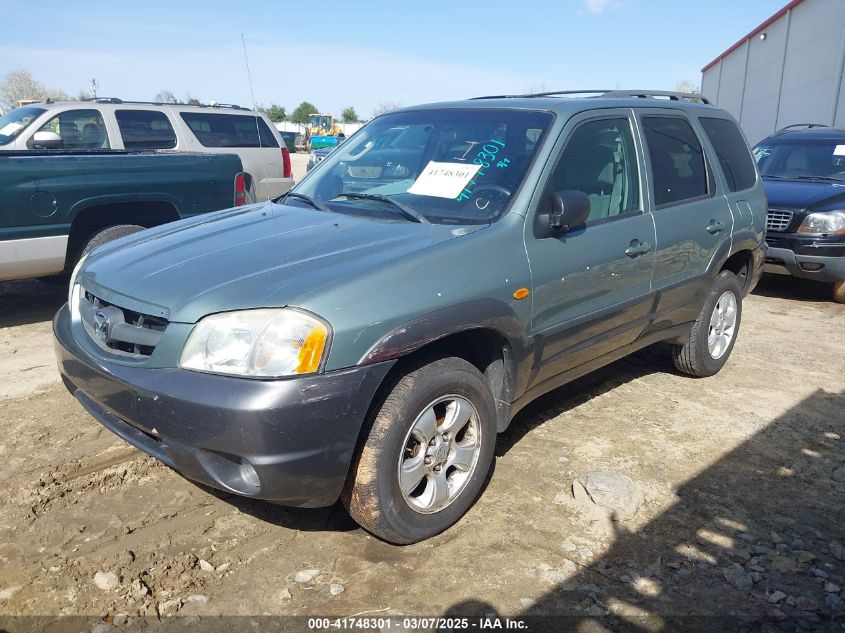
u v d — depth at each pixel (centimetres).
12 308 669
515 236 336
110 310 308
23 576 282
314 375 263
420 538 309
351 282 280
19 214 550
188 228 375
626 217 405
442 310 296
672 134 462
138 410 278
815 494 362
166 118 905
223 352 267
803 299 806
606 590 285
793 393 502
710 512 342
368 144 436
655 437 423
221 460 270
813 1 2152
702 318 495
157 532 315
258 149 984
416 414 295
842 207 748
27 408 436
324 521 329
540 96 468
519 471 377
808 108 2133
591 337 389
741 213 507
